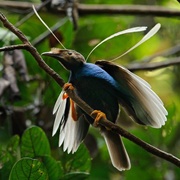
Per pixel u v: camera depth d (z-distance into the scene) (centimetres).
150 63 1359
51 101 1181
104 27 1345
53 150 1141
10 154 932
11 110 1158
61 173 880
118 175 1227
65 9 1320
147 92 738
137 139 721
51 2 1318
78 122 812
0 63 1189
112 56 1339
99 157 1246
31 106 1195
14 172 800
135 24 1586
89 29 1337
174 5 1653
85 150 952
